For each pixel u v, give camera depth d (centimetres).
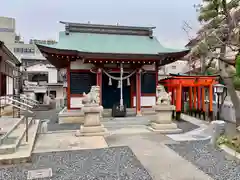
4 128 789
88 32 1490
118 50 1316
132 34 1556
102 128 900
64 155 629
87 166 541
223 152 643
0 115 1156
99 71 1220
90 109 886
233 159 581
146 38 1553
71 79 1257
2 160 548
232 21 945
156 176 478
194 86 1412
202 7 1110
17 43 3703
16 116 1141
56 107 2270
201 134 904
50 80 3073
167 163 559
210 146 712
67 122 1206
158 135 890
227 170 509
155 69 1377
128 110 1349
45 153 648
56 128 1050
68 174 492
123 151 665
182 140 802
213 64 1306
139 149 686
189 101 1513
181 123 1180
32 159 593
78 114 1222
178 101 1259
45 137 856
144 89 1359
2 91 1416
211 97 1280
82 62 1270
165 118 984
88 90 1272
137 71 1280
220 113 1330
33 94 2614
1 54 1349
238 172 497
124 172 502
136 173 495
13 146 603
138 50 1354
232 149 648
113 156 618
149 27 1568
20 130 823
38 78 3206
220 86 1174
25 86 2658
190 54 1334
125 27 1538
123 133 931
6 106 1303
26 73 3012
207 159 586
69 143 761
